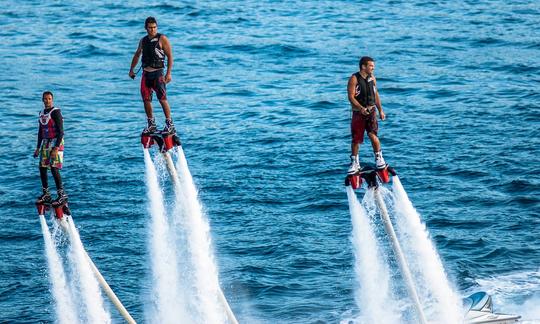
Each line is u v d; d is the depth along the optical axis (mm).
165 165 98438
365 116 81812
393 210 137250
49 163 83938
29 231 134500
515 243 127500
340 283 118000
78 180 153750
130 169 159125
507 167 154375
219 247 128875
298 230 133875
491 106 189625
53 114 83438
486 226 133000
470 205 140500
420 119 182875
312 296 115188
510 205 139875
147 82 90312
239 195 147125
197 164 161125
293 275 120625
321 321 109625
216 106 196625
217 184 151750
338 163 159875
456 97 197750
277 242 130000
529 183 146625
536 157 158625
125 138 175500
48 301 113812
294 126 181625
